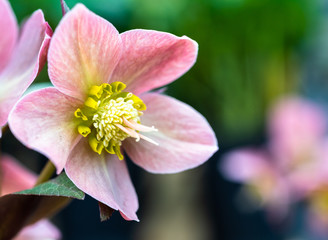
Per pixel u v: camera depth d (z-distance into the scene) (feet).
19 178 0.99
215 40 2.17
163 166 0.88
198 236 2.19
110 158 0.87
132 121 0.85
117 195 0.85
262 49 2.25
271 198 2.06
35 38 0.84
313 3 2.37
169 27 2.03
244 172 2.06
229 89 2.23
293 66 2.40
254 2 2.12
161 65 0.86
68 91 0.81
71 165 0.82
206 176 2.20
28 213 0.85
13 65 0.87
